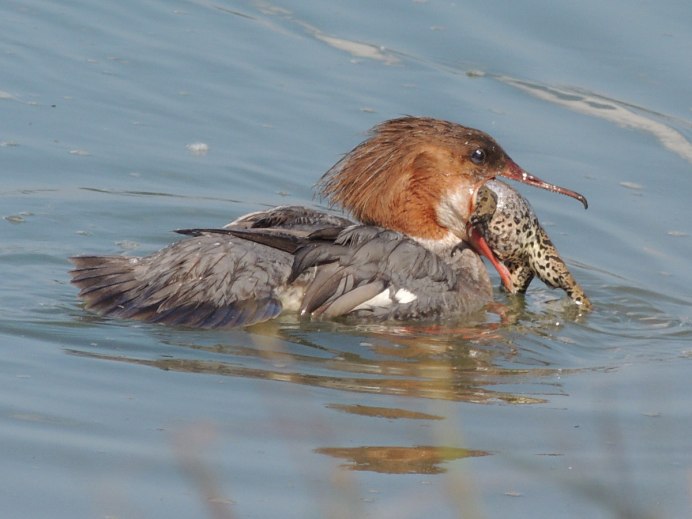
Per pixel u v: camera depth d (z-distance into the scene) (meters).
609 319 13.74
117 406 10.48
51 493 9.09
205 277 12.27
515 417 10.80
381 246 12.98
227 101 18.08
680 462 10.04
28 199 15.51
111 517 8.79
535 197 16.50
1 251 14.15
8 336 11.74
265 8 20.80
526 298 14.44
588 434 10.51
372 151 13.95
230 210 15.76
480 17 20.33
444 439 10.21
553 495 9.39
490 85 18.56
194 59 19.12
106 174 16.30
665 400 11.33
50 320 12.16
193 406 10.54
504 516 9.08
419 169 13.85
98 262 12.75
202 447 9.83
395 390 11.20
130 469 9.46
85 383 10.87
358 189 13.95
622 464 9.70
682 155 17.06
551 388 11.56
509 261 14.43
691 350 12.86
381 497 9.20
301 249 12.53
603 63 19.02
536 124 17.67
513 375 11.88
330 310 12.66
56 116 17.45
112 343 11.70
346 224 13.79
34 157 16.47
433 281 13.23
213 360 11.50
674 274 14.81
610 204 16.20
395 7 20.69
